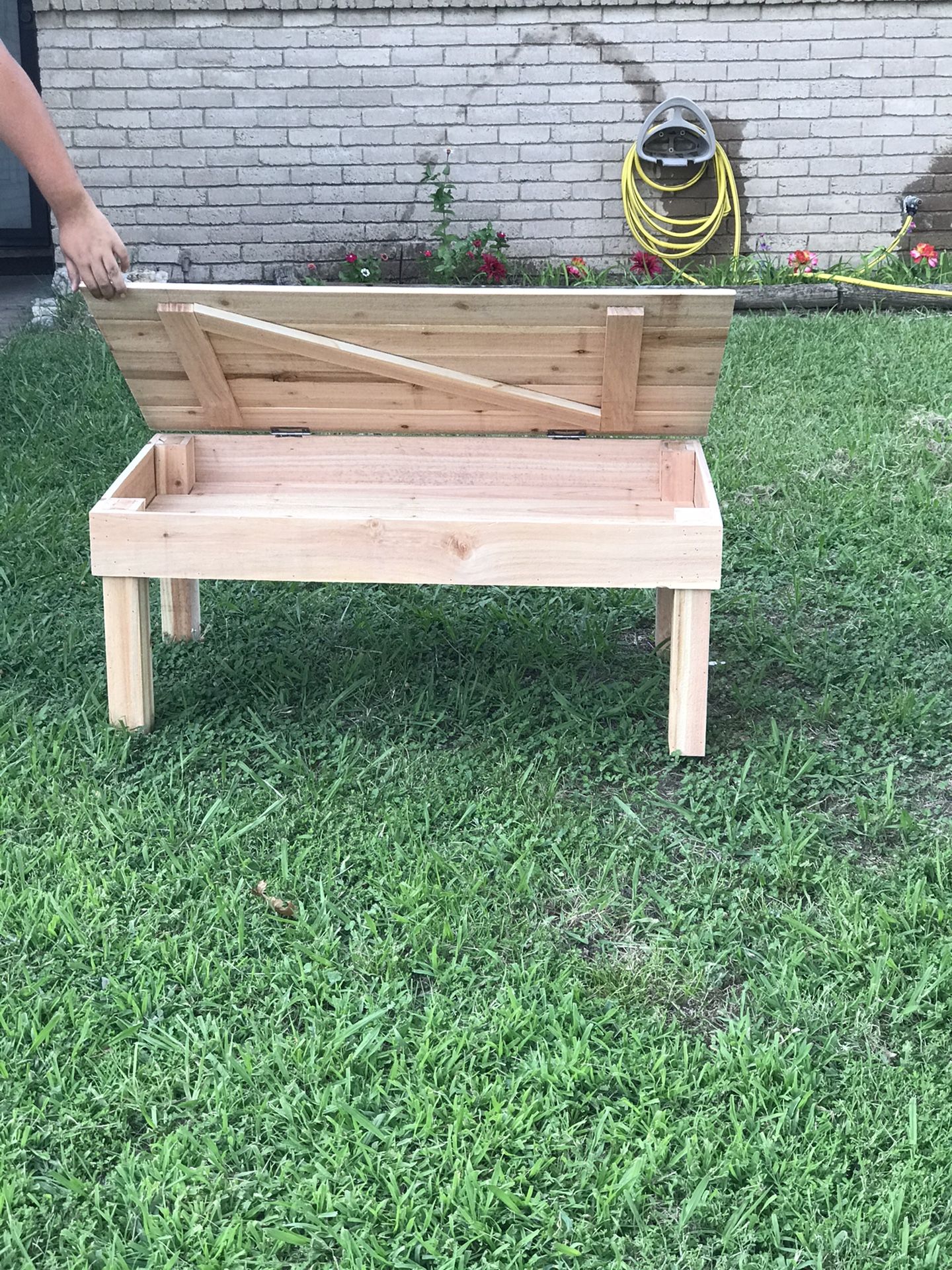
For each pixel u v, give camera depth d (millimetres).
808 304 8125
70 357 6812
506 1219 1888
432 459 3590
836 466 5199
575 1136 2037
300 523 3045
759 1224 1879
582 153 8570
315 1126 2041
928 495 4855
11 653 3623
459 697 3416
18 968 2361
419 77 8398
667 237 8781
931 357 6652
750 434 5617
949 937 2465
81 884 2594
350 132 8508
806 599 4168
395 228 8719
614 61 8391
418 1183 1936
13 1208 1895
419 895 2576
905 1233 1831
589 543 3014
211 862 2688
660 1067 2135
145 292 2986
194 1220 1865
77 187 2848
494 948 2477
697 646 3084
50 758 3059
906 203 8594
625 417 3348
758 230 8789
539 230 8742
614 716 3416
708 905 2586
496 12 8273
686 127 8234
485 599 4176
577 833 2826
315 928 2490
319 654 3734
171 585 3721
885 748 3217
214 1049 2199
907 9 8273
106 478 5168
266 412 3447
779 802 2979
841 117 8523
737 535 4672
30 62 10133
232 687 3492
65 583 4184
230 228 8688
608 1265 1813
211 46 8328
